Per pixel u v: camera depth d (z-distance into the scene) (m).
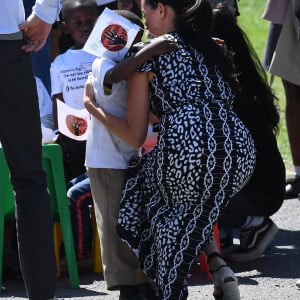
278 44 15.67
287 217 15.02
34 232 9.57
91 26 13.19
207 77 9.93
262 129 12.19
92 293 11.35
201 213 9.69
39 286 9.68
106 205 10.52
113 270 10.53
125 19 10.47
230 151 9.66
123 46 10.43
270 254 13.05
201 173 9.59
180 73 9.88
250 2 46.81
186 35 10.12
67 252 11.53
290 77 15.69
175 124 9.72
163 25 10.23
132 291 10.58
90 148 10.54
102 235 10.57
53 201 11.61
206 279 11.86
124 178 10.45
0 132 9.52
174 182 9.71
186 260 9.57
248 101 12.10
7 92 9.38
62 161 11.67
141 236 10.15
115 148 10.43
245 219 12.53
